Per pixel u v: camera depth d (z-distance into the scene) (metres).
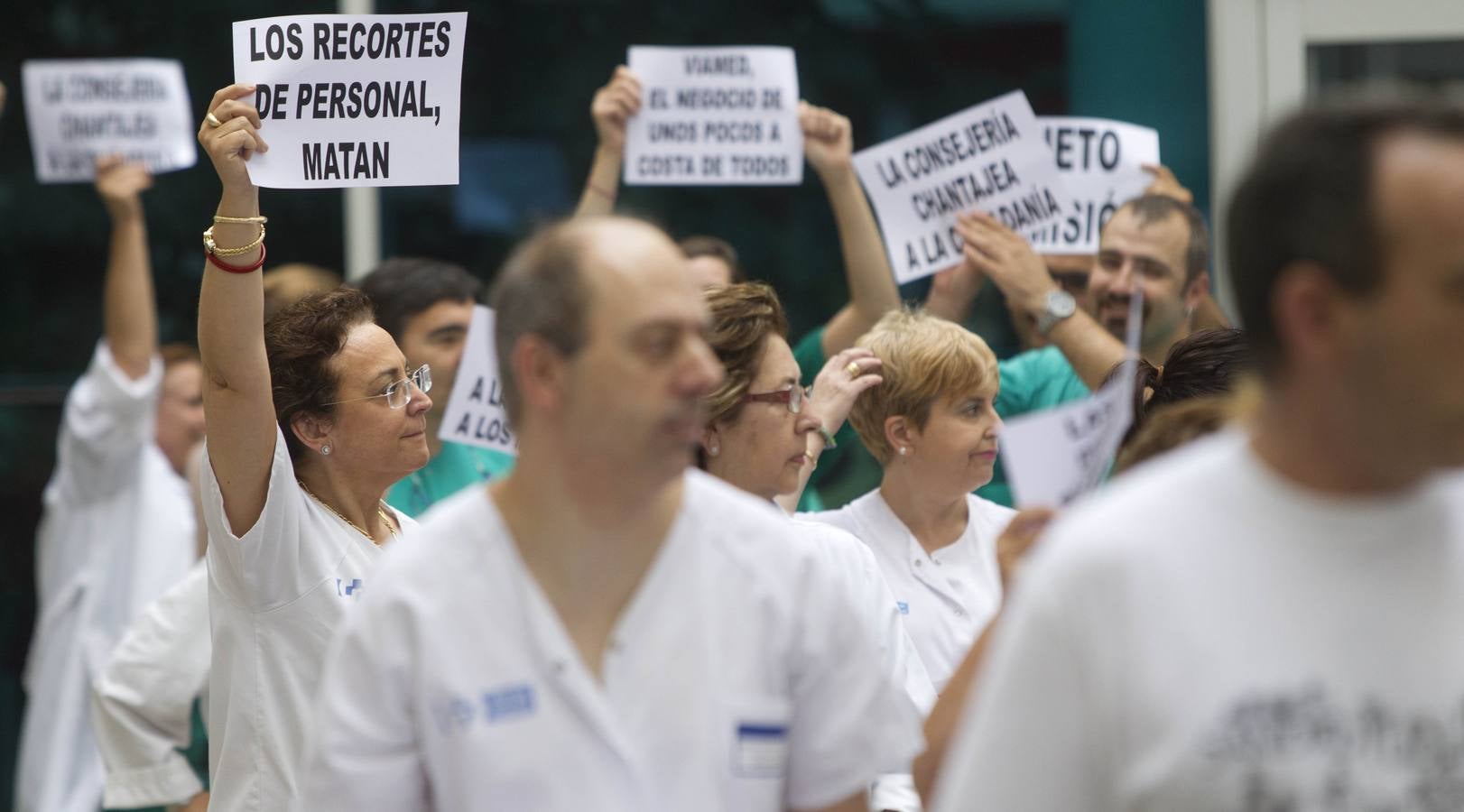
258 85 9.96
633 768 5.91
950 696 6.59
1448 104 4.50
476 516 6.16
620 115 15.07
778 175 15.05
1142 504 4.70
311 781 6.09
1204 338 9.47
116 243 17.12
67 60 18.97
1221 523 4.61
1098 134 14.77
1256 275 4.56
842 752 6.29
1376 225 4.32
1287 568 4.53
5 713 18.86
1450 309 4.29
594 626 6.07
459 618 6.01
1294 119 4.59
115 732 10.81
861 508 10.82
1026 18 17.61
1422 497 4.61
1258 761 4.43
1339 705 4.44
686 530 6.17
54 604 17.06
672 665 6.02
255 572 8.77
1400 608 4.50
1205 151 17.38
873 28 17.78
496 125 18.31
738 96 15.05
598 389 5.78
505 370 6.08
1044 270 13.70
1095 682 4.61
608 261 5.81
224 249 8.53
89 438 16.69
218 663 9.02
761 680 6.12
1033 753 4.69
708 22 17.98
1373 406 4.40
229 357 8.52
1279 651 4.47
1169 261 13.70
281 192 18.55
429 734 5.98
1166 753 4.49
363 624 6.10
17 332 19.02
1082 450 5.94
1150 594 4.57
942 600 10.55
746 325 9.40
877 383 10.39
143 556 16.69
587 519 5.97
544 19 18.22
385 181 10.01
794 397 9.48
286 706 8.83
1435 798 4.43
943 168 14.13
